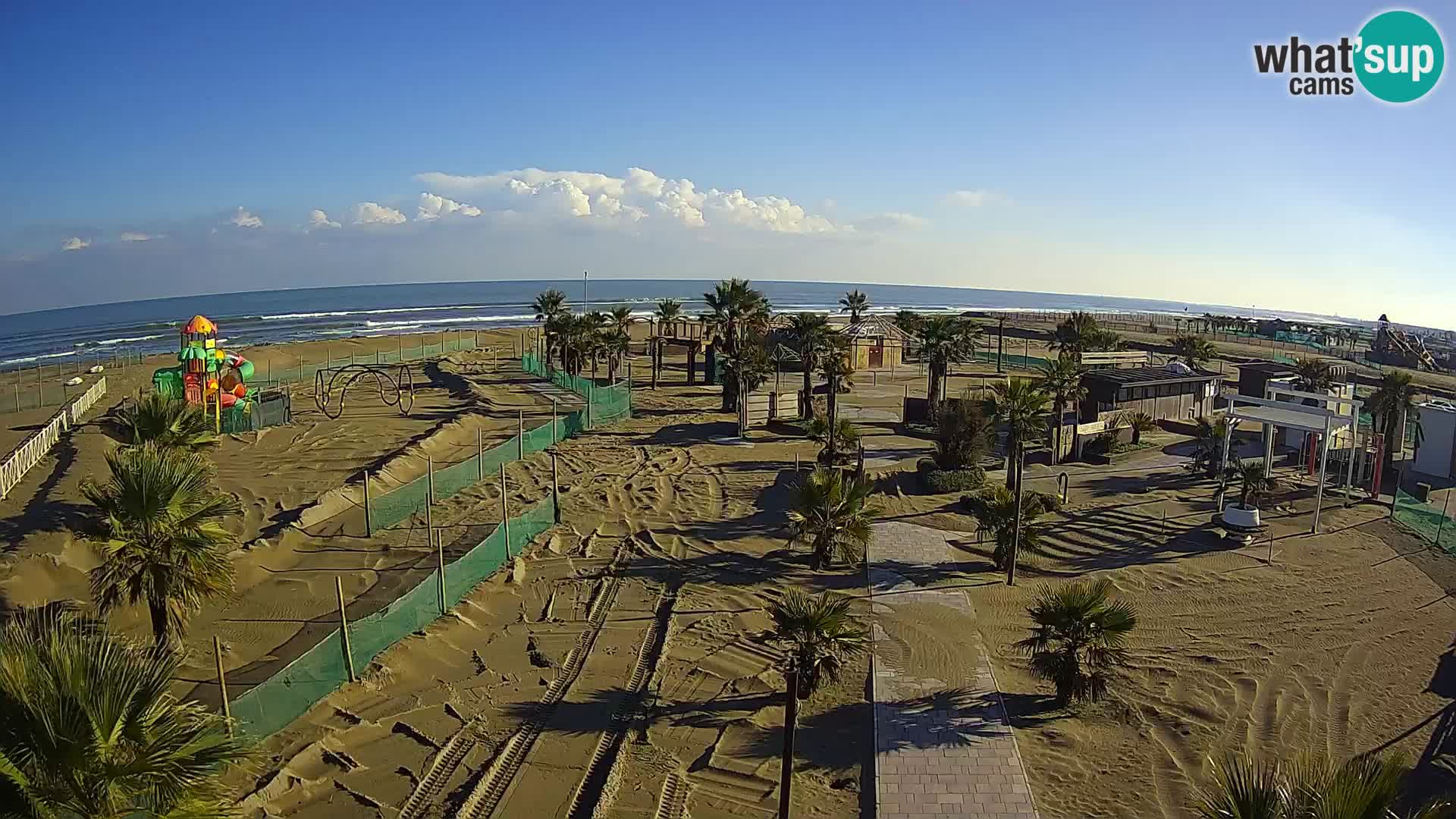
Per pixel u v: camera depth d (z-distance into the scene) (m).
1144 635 22.33
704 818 14.78
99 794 8.25
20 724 8.06
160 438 24.38
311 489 33.31
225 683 17.95
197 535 17.45
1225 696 19.14
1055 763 16.42
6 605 20.12
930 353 51.69
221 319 145.00
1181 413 51.41
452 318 151.38
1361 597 24.94
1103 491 36.22
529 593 24.86
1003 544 26.50
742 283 67.12
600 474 38.09
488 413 51.88
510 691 19.22
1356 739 17.41
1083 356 70.06
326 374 66.31
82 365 73.50
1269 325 149.25
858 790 15.70
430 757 16.52
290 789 15.26
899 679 19.64
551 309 71.50
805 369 50.78
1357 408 35.94
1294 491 36.59
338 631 18.69
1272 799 9.39
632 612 23.62
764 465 40.25
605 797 15.25
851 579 25.97
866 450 43.00
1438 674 20.23
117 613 21.12
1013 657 20.89
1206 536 30.25
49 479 30.12
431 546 27.80
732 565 27.16
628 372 69.88
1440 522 30.20
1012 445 32.41
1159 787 15.70
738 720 18.09
